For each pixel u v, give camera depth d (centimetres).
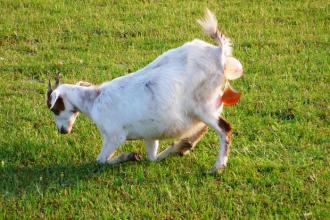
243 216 767
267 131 968
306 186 823
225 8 1507
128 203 799
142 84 843
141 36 1362
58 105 891
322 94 1082
